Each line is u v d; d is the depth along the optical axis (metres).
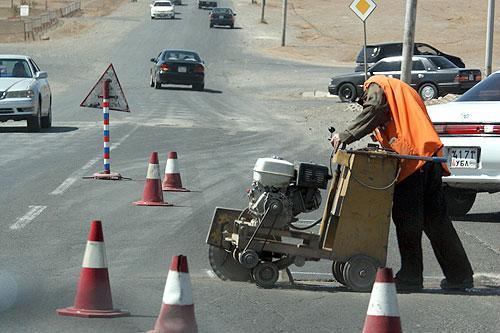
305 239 13.14
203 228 17.89
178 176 22.66
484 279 14.48
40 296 12.26
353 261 13.02
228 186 23.34
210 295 12.62
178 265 9.48
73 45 104.94
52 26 123.25
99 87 24.61
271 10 151.25
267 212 12.91
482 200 23.00
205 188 23.03
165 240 16.67
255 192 13.14
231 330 10.83
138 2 163.25
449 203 20.38
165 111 48.38
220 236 13.41
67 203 20.30
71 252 15.34
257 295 12.70
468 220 20.06
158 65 66.00
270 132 38.47
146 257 15.20
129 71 82.88
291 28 130.50
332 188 13.26
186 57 67.31
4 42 106.50
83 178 24.08
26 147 31.06
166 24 130.00
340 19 138.12
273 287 13.22
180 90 66.50
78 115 44.84
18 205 19.83
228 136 36.12
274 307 12.02
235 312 11.71
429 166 13.33
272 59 100.12
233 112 49.59
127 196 21.52
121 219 18.66
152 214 19.33
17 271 13.87
